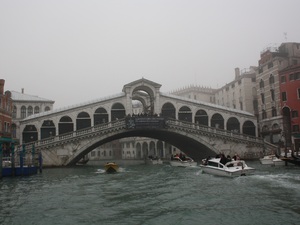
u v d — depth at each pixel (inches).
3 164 1129.4
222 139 1815.9
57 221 465.7
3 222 464.1
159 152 3112.7
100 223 451.2
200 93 3127.5
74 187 807.7
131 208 538.3
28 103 2158.0
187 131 1770.4
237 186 747.4
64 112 1795.0
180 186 786.8
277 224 429.1
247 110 2313.0
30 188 794.8
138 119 1705.2
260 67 2071.9
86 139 1635.1
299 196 606.2
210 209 518.6
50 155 1581.0
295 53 1987.0
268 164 1437.0
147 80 1899.6
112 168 1274.6
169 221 455.2
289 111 1845.5
